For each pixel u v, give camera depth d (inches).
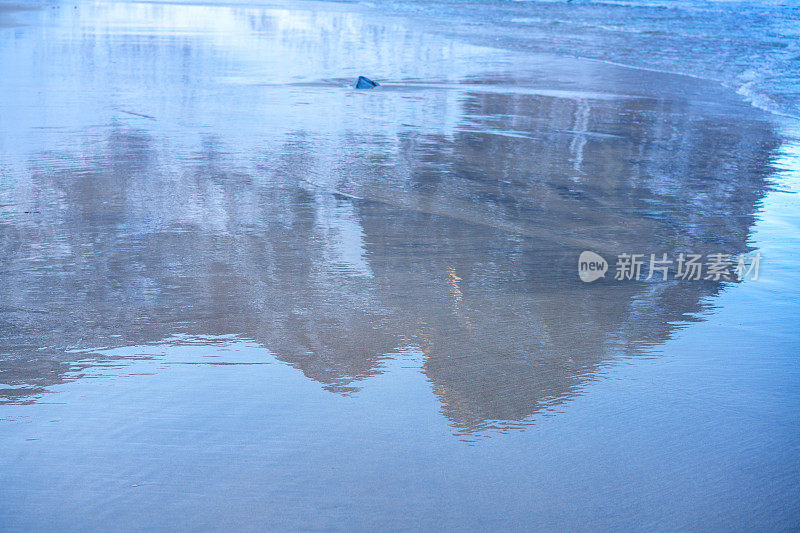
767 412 109.7
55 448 95.0
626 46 719.7
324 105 372.5
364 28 865.5
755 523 85.4
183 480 89.2
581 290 156.3
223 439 97.8
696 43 753.0
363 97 400.8
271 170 245.9
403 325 135.0
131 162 250.7
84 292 146.0
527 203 221.1
